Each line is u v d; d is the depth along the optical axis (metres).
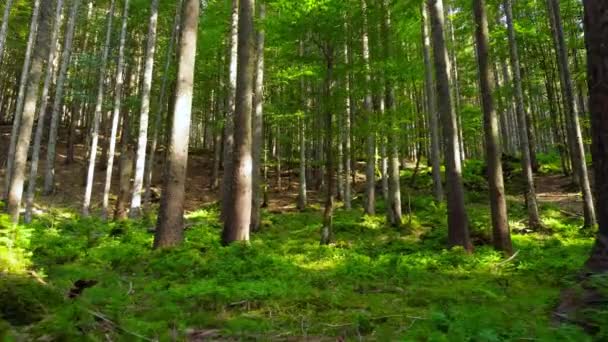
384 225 17.92
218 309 5.58
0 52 20.59
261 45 18.61
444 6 28.88
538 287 7.05
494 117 12.54
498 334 3.70
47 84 18.48
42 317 4.22
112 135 18.70
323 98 13.53
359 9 12.94
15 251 6.93
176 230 11.04
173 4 24.42
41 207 20.78
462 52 32.03
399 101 19.91
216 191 26.69
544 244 13.38
